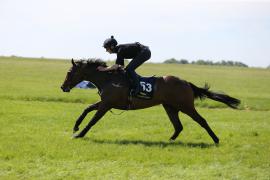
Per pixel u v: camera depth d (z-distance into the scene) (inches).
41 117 695.1
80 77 531.8
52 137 524.4
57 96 1040.8
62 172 373.4
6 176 357.4
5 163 396.2
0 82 1403.8
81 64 530.9
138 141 524.7
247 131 616.4
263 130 638.5
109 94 519.5
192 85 533.6
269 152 478.6
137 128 631.2
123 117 742.5
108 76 526.0
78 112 792.9
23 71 2042.3
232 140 545.6
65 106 888.9
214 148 491.2
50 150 446.9
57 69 2319.1
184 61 5462.6
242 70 3464.6
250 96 1310.3
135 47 517.3
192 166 410.3
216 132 610.2
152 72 2401.6
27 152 438.0
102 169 386.3
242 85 1866.4
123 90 518.0
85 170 382.6
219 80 2111.2
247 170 401.1
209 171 392.8
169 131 612.1
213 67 3917.3
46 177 358.0
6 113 724.7
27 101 952.9
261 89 1694.1
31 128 589.3
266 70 3634.4
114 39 520.7
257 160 436.1
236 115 852.6
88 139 522.6
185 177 371.6
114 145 486.3
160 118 749.9
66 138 522.9
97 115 523.2
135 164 408.8
